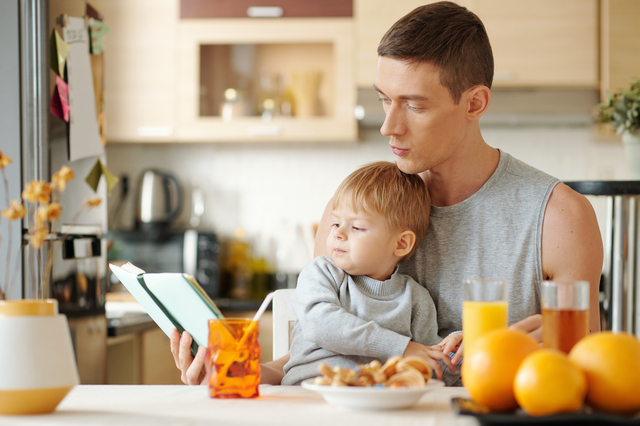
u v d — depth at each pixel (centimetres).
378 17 296
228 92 304
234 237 337
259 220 337
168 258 301
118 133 304
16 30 159
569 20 288
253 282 328
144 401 80
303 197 335
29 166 159
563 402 61
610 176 320
